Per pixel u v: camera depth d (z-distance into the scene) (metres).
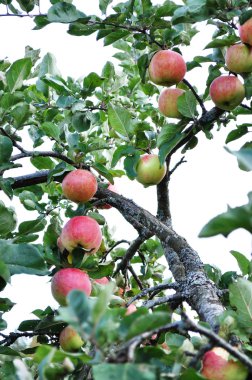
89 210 2.53
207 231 1.73
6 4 2.35
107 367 1.59
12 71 2.38
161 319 1.69
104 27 2.37
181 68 2.43
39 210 2.53
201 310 2.21
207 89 2.52
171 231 2.46
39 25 2.37
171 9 2.35
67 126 2.45
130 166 2.46
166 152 2.36
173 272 2.46
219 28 2.41
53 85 2.54
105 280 2.47
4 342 2.31
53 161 2.55
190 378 1.73
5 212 2.18
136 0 2.50
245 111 2.51
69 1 2.39
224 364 1.86
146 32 2.40
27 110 2.35
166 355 1.84
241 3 2.26
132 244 2.60
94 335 1.64
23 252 2.10
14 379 1.79
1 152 2.29
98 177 2.60
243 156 1.74
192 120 2.40
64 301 2.25
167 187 2.55
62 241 2.32
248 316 1.96
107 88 2.70
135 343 1.65
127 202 2.52
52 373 1.79
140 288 2.68
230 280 2.39
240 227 1.73
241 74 2.39
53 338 2.34
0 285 2.08
